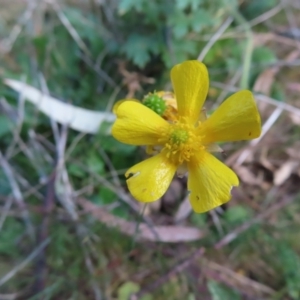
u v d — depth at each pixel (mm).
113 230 86
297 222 91
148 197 56
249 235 89
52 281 84
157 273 86
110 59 106
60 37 110
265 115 101
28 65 107
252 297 83
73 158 95
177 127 59
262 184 96
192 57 104
